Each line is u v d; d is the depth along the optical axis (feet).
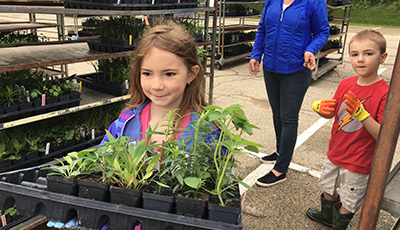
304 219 7.52
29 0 10.24
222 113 2.90
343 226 6.24
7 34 13.99
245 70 24.39
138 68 3.54
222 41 22.94
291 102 8.13
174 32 3.35
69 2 9.53
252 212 7.72
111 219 2.89
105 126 9.87
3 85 7.77
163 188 3.08
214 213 2.77
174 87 3.36
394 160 10.66
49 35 29.71
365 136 5.57
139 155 3.06
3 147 7.33
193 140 3.29
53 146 8.44
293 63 7.81
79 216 2.97
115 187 2.93
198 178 2.92
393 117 2.96
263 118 14.55
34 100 7.88
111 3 8.48
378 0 76.59
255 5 48.88
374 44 5.21
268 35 8.13
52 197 3.02
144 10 8.91
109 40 9.57
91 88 10.57
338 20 24.59
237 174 9.53
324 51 23.25
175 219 2.77
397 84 2.86
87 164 3.23
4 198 3.21
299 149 11.50
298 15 7.59
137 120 4.07
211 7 11.05
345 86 5.96
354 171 5.75
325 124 14.15
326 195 6.91
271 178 8.87
